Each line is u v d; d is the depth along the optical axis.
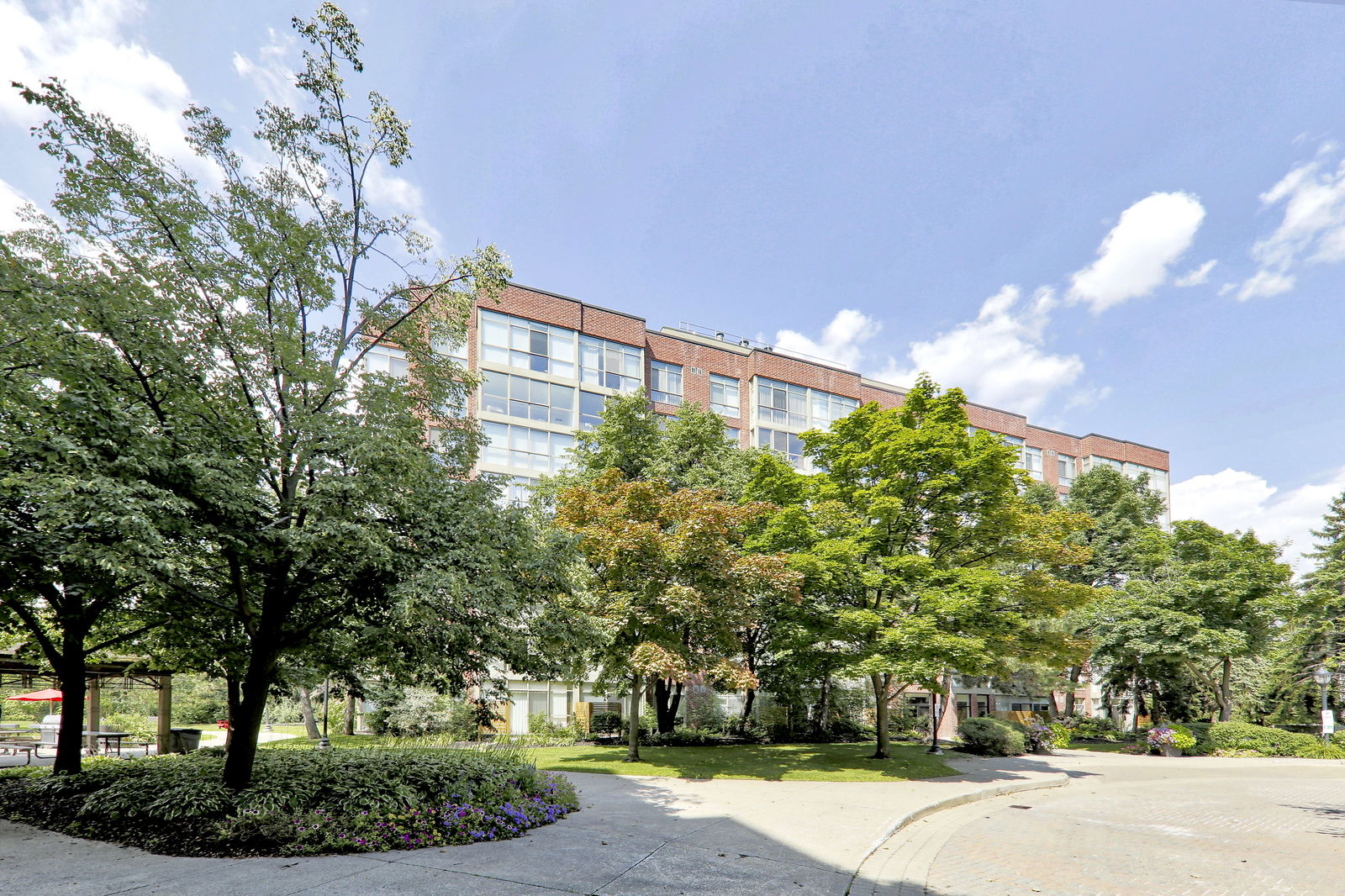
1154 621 32.34
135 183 9.48
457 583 8.92
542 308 35.88
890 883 8.30
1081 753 30.73
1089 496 46.56
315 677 13.48
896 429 21.59
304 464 9.48
